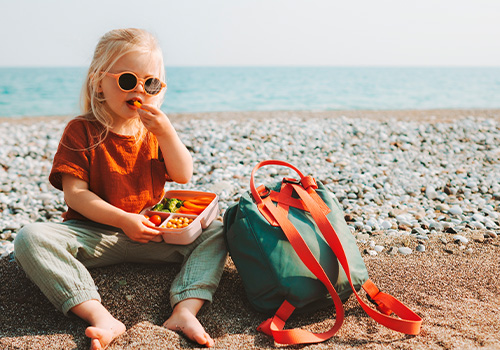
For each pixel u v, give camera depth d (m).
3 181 4.64
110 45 2.01
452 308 1.97
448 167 4.96
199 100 20.08
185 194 2.51
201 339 1.67
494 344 1.63
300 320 1.92
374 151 5.70
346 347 1.68
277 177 4.56
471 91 26.17
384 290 2.17
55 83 37.59
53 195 4.22
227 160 5.25
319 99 20.09
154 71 2.09
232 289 2.16
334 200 2.26
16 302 2.03
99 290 2.04
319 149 5.82
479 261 2.50
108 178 2.06
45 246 1.84
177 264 2.27
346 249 2.04
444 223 3.23
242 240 1.97
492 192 4.09
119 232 2.16
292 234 1.87
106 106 2.09
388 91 26.11
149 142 2.25
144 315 1.93
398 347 1.66
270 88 30.31
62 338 1.73
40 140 6.65
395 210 3.63
